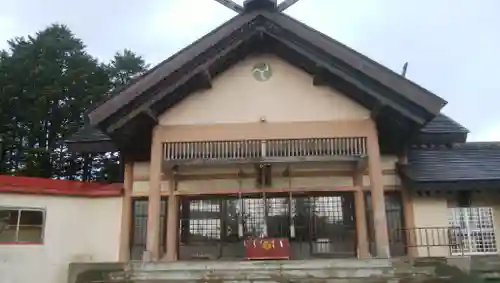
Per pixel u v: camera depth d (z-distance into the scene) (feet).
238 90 45.91
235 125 43.83
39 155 86.84
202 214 46.44
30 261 41.22
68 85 94.12
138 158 47.55
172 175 45.47
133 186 46.62
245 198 46.62
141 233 45.75
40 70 92.63
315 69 43.88
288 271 36.24
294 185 45.91
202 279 36.47
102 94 95.30
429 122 45.98
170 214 44.62
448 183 42.06
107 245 44.55
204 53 43.09
